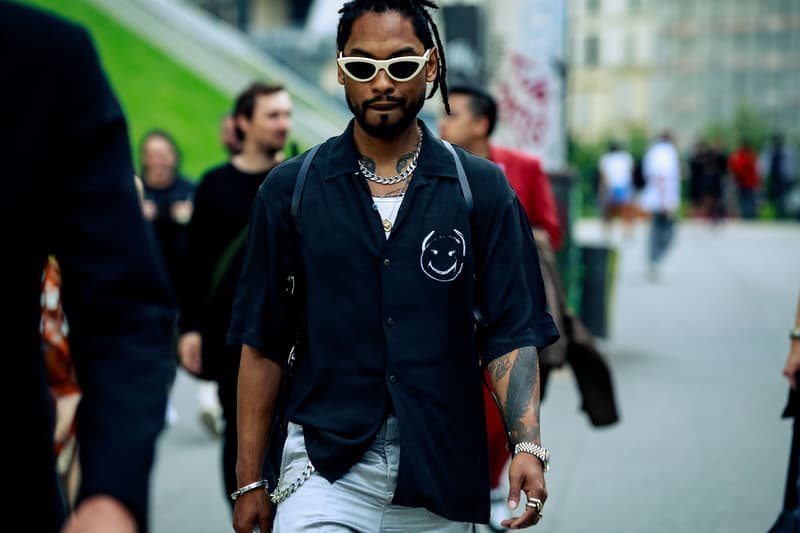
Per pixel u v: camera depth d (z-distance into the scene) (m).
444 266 3.51
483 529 6.23
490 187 3.60
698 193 34.56
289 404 3.60
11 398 2.34
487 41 12.08
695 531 6.43
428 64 3.67
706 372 11.22
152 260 2.32
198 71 28.38
